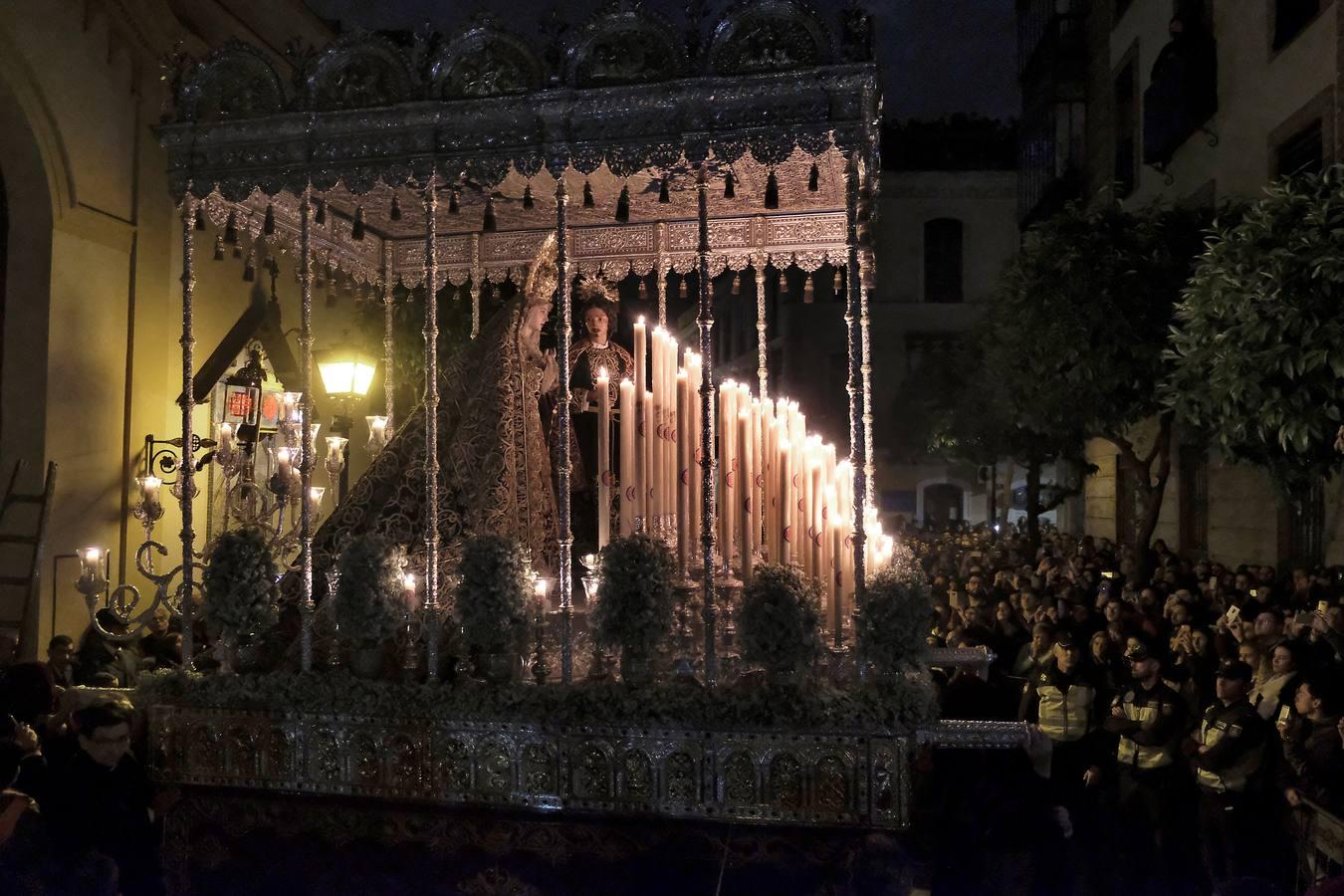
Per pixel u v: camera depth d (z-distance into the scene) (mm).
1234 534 13719
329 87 5410
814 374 27500
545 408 6379
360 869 4910
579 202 7141
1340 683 5211
